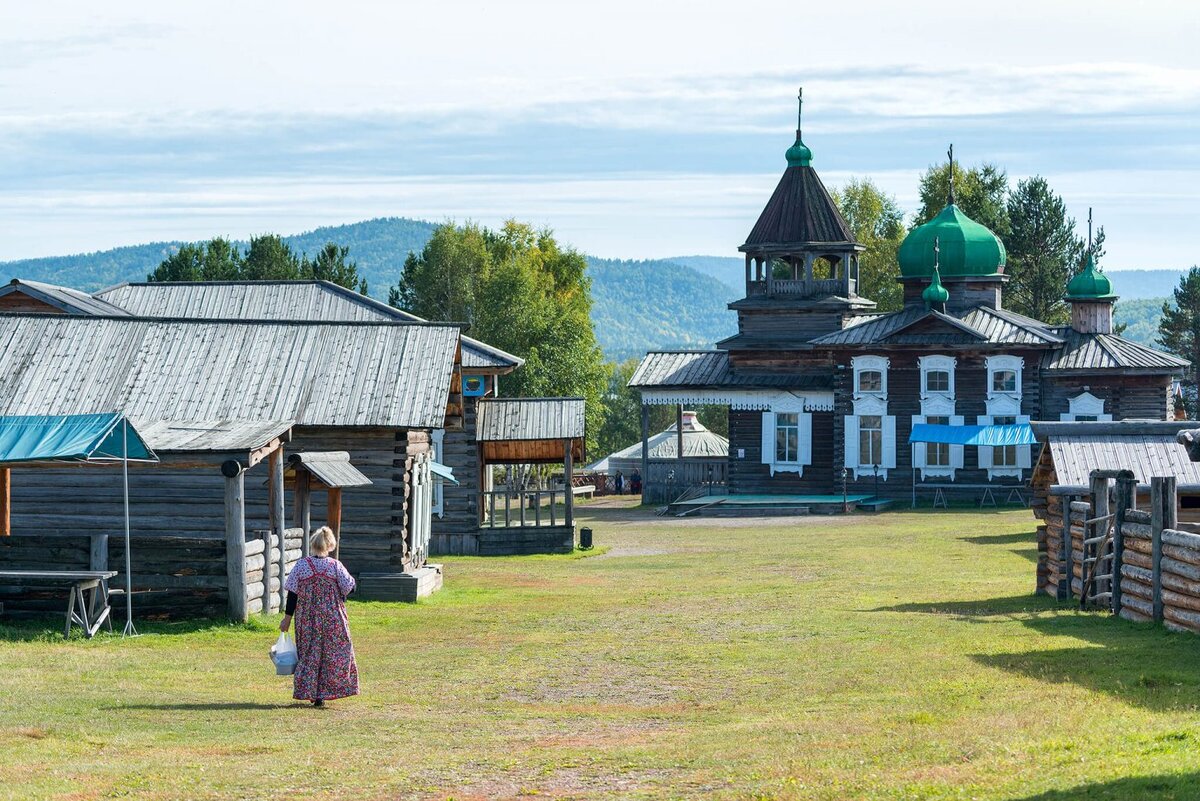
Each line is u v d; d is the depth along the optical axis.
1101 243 118.81
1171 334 130.12
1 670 19.97
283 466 29.72
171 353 34.41
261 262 117.00
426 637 26.09
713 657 22.48
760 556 46.16
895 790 11.95
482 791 12.83
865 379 71.81
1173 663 18.67
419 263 118.44
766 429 75.12
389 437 33.50
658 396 77.75
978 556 43.34
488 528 49.75
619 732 16.16
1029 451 69.75
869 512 67.06
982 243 78.56
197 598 25.77
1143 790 11.39
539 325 103.75
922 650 21.61
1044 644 21.33
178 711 17.23
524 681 20.48
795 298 78.19
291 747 15.03
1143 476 28.22
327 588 18.09
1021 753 13.20
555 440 50.56
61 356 34.00
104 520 31.22
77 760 14.03
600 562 45.41
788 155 78.81
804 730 15.34
